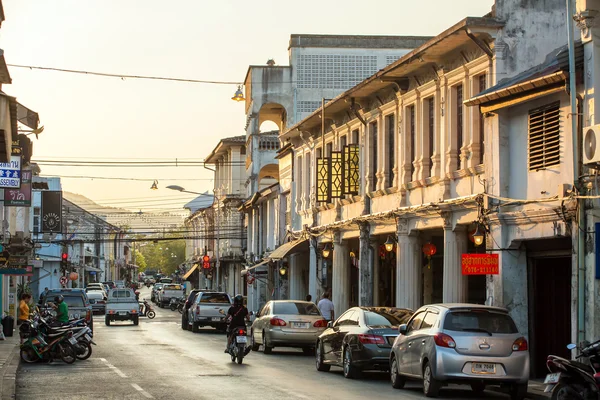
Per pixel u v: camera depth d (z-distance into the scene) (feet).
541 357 83.20
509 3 89.51
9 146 72.18
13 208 189.88
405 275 110.93
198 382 74.69
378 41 200.85
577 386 55.16
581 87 71.56
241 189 289.74
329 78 201.77
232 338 96.32
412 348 69.77
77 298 154.10
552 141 77.87
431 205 99.60
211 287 337.72
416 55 99.09
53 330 94.84
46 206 204.33
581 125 71.51
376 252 126.21
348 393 67.87
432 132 106.22
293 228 166.71
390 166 119.14
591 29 70.49
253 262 221.25
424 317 70.49
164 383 73.77
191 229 412.36
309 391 68.64
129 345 124.77
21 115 117.39
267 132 221.87
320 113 138.51
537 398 66.44
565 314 80.79
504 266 83.76
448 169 98.58
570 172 75.00
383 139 119.85
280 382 75.51
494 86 86.17
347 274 139.74
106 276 515.09
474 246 98.27
